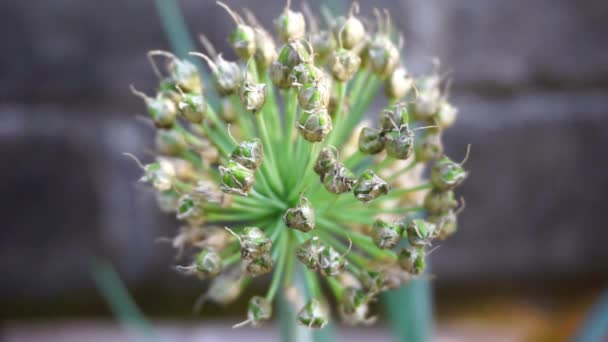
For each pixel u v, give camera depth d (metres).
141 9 0.42
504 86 0.44
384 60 0.25
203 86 0.27
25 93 0.42
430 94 0.26
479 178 0.44
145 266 0.45
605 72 0.44
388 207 0.27
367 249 0.25
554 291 0.49
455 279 0.47
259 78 0.25
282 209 0.25
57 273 0.45
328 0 0.29
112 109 0.43
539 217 0.45
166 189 0.25
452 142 0.44
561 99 0.44
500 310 0.49
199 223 0.26
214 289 0.27
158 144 0.26
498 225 0.45
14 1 0.41
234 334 0.53
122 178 0.44
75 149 0.43
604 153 0.45
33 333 0.49
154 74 0.42
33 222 0.44
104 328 0.51
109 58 0.42
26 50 0.42
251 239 0.24
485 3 0.43
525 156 0.44
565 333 0.49
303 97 0.24
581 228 0.46
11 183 0.43
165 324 0.49
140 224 0.44
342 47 0.25
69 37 0.42
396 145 0.24
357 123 0.27
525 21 0.43
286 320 0.27
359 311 0.26
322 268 0.24
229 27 0.41
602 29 0.44
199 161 0.26
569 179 0.45
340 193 0.24
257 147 0.24
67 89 0.42
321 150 0.24
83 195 0.44
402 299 0.30
